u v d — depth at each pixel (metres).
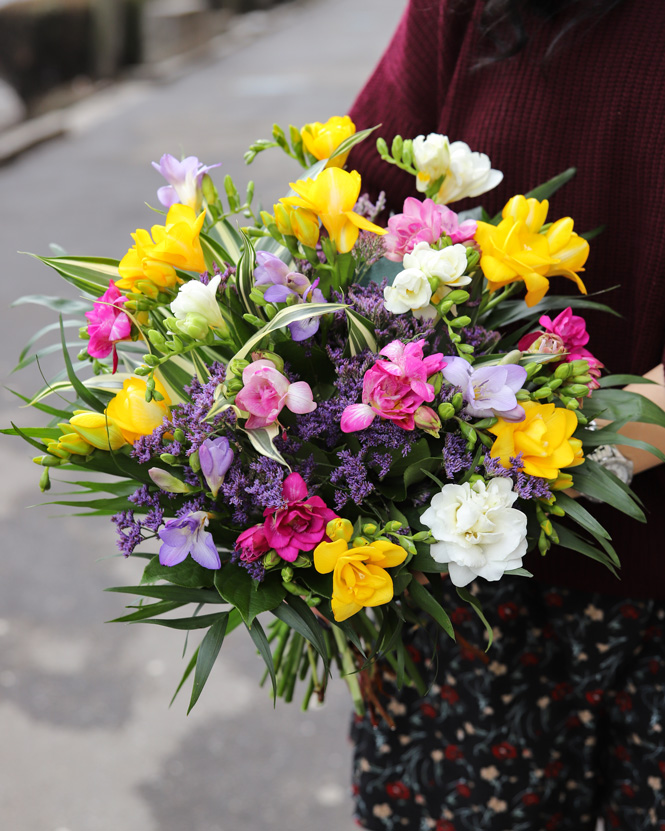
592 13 1.04
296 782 1.96
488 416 0.91
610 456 1.03
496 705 1.21
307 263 0.98
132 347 1.05
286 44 12.55
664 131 1.04
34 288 4.45
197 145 6.95
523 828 1.25
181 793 1.94
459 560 0.90
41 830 1.86
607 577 1.15
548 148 1.09
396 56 1.22
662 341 1.09
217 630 0.92
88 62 9.24
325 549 0.89
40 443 0.95
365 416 0.89
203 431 0.90
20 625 2.39
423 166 1.02
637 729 1.19
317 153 1.04
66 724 2.10
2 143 7.02
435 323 0.96
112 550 2.66
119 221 5.36
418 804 1.29
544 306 1.06
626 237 1.09
